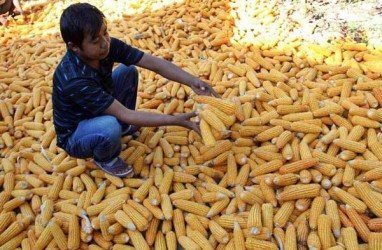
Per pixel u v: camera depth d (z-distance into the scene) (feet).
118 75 10.13
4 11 19.84
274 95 11.27
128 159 9.93
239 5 16.03
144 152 10.18
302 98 11.09
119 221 8.32
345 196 8.36
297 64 12.73
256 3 15.96
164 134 10.73
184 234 8.36
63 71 7.97
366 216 8.13
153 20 16.17
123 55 9.48
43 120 12.29
